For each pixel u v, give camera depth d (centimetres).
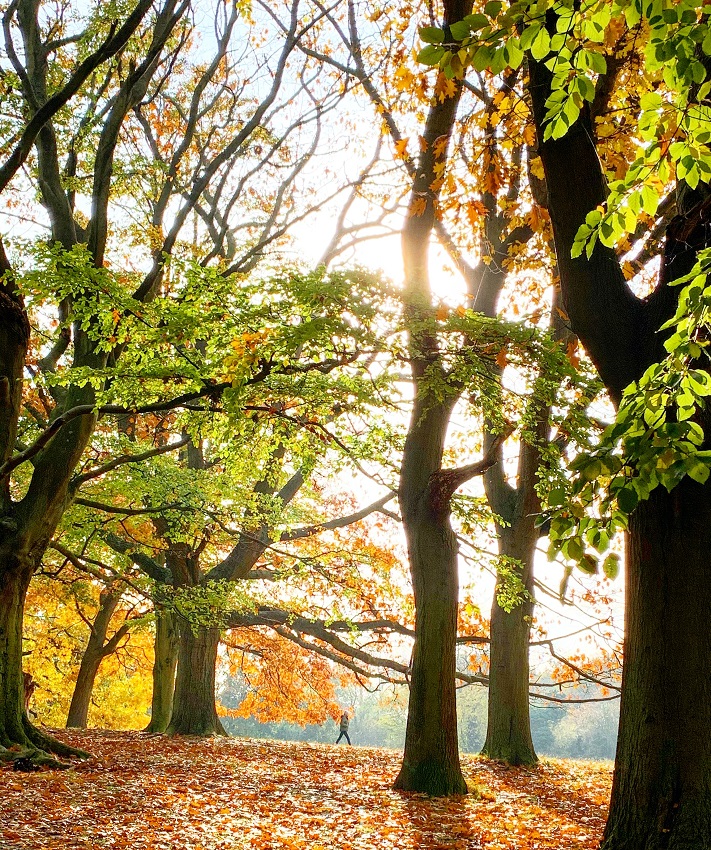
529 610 1797
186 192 1803
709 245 651
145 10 1177
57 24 1703
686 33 387
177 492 1772
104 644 2884
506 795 1252
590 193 681
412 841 855
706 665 625
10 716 1302
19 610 1352
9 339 1364
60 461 1411
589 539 407
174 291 1148
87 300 1098
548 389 1116
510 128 838
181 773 1285
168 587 1808
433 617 1283
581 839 891
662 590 641
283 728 6812
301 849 794
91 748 1587
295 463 1520
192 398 1098
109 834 800
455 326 1062
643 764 627
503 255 1498
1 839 738
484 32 378
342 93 1619
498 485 1873
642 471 376
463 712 6988
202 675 2098
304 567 2023
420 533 1328
